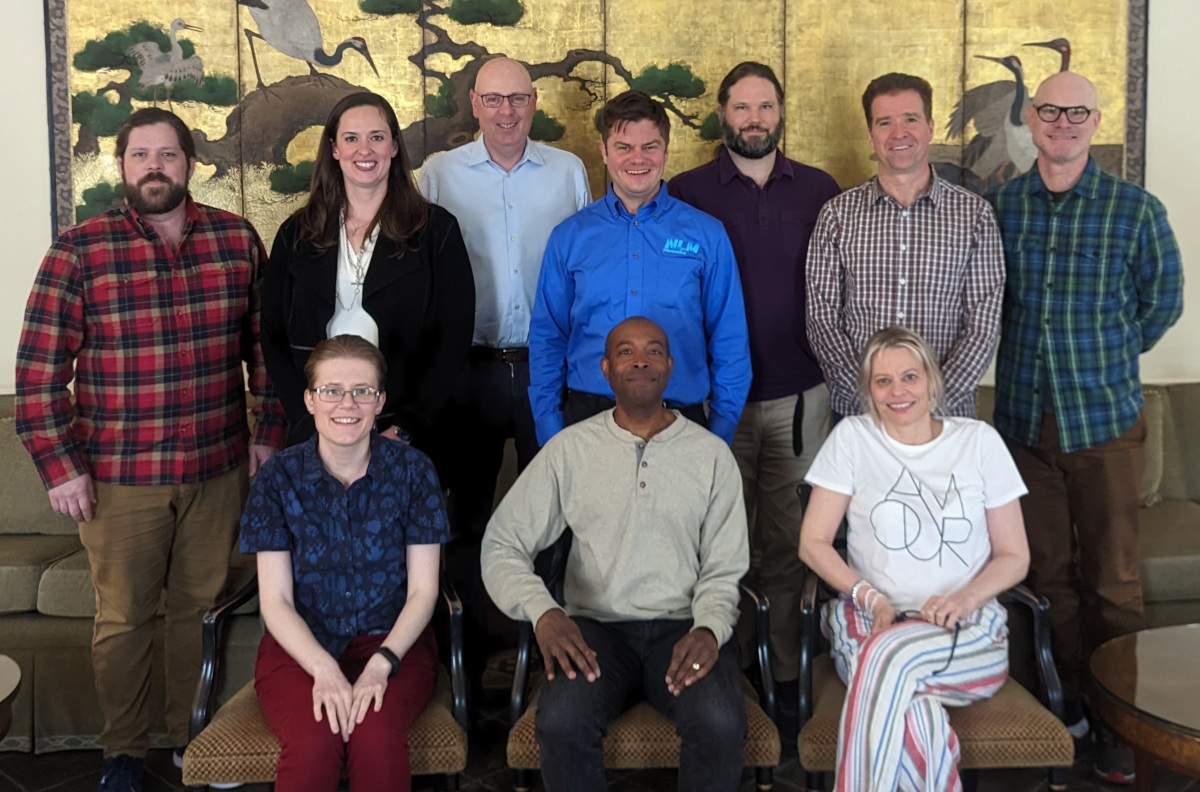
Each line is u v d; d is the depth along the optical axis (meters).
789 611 3.04
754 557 3.20
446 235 2.65
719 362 2.76
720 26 3.57
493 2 3.54
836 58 3.58
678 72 3.58
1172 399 3.64
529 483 2.37
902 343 2.32
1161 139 3.70
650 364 2.28
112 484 2.63
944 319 2.73
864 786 2.03
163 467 2.64
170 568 2.77
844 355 2.77
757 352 2.97
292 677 2.14
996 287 2.72
